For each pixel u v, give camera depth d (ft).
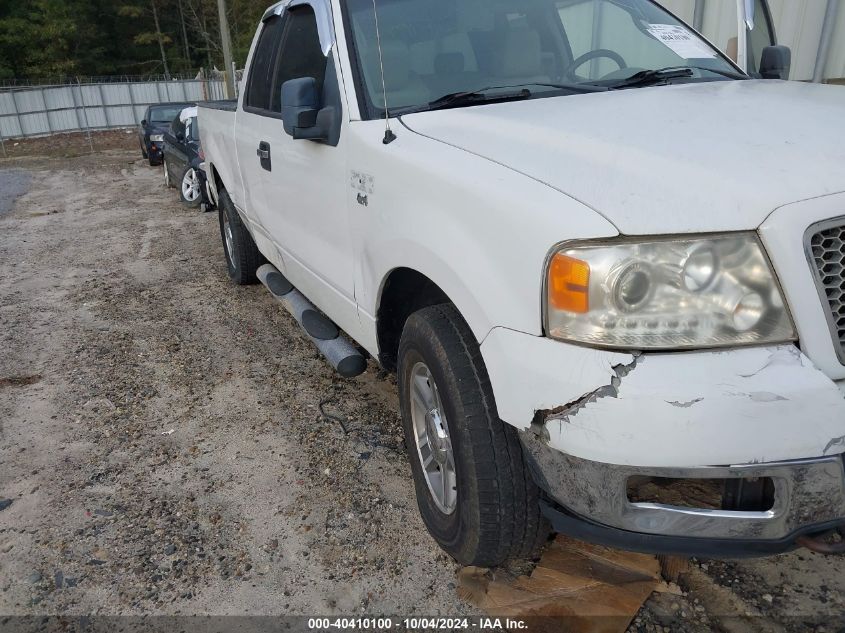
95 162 66.28
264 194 13.35
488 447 6.62
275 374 13.61
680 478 5.28
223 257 23.43
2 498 9.79
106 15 169.58
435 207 6.97
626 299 5.32
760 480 5.36
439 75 9.50
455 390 6.76
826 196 5.29
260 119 13.10
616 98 8.13
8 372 14.25
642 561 7.80
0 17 155.84
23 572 8.28
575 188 5.79
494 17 10.11
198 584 7.99
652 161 5.85
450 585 7.78
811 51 20.10
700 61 10.47
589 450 5.37
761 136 6.19
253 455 10.66
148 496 9.70
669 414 5.08
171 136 38.19
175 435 11.37
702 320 5.27
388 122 8.27
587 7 10.52
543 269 5.61
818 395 5.09
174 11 183.32
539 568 7.77
